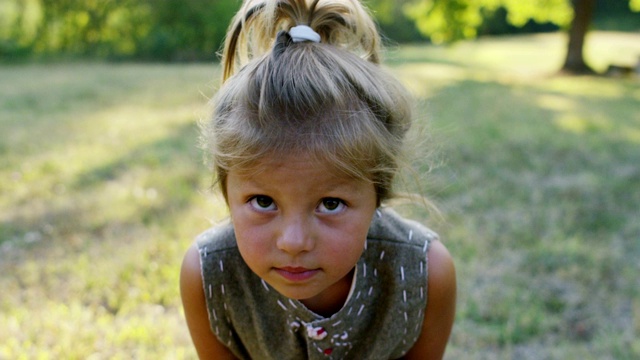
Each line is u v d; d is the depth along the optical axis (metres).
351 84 1.08
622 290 2.65
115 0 15.56
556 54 17.19
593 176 4.29
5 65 13.09
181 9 15.98
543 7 13.37
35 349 2.10
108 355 2.09
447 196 3.75
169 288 2.53
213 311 1.42
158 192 3.79
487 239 3.11
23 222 3.33
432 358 1.54
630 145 5.31
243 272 1.37
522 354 2.21
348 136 1.03
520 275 2.75
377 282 1.38
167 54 16.05
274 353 1.46
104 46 15.77
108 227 3.25
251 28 1.28
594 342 2.28
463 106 7.32
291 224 1.04
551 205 3.66
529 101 8.03
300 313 1.34
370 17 1.32
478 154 4.79
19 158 4.60
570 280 2.72
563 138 5.50
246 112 1.05
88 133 5.54
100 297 2.51
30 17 15.33
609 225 3.39
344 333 1.38
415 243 1.38
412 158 1.26
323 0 1.22
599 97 8.84
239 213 1.09
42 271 2.74
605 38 22.12
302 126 1.01
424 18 12.96
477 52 17.69
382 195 1.17
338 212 1.06
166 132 5.60
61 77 9.98
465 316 2.43
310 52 1.10
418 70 11.66
